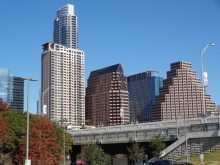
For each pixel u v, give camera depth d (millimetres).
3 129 68500
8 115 76938
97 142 101875
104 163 93562
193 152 74938
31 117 79500
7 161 86125
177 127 81812
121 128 98188
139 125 93750
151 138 86375
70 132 113625
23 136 71250
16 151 74750
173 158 77375
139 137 90938
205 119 78812
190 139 76125
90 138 104562
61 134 91062
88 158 92250
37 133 71938
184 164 48125
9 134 71500
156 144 81250
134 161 90688
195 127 79000
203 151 73375
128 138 93500
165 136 84625
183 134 82062
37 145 70812
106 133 100250
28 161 45875
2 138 69125
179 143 77250
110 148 106312
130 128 95812
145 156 90750
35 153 71312
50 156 73938
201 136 74250
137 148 88000
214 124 75375
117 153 106750
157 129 87875
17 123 73000
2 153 74625
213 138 72625
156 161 54562
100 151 93688
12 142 72375
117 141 96000
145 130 90250
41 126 73938
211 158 68688
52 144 74750
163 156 79312
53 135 75938
